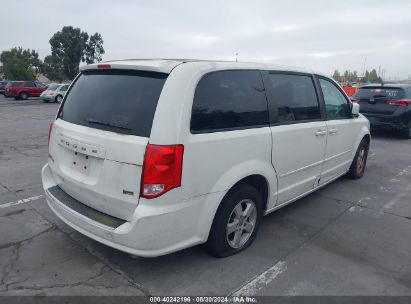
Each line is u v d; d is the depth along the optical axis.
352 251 3.63
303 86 4.21
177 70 2.83
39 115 17.38
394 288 3.03
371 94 10.26
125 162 2.72
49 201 3.46
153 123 2.67
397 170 6.77
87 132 3.01
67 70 68.31
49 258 3.36
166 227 2.75
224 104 3.12
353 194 5.32
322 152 4.52
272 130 3.56
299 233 3.99
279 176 3.77
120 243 2.78
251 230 3.58
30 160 7.23
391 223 4.33
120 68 3.08
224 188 3.08
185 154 2.75
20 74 69.94
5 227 3.98
